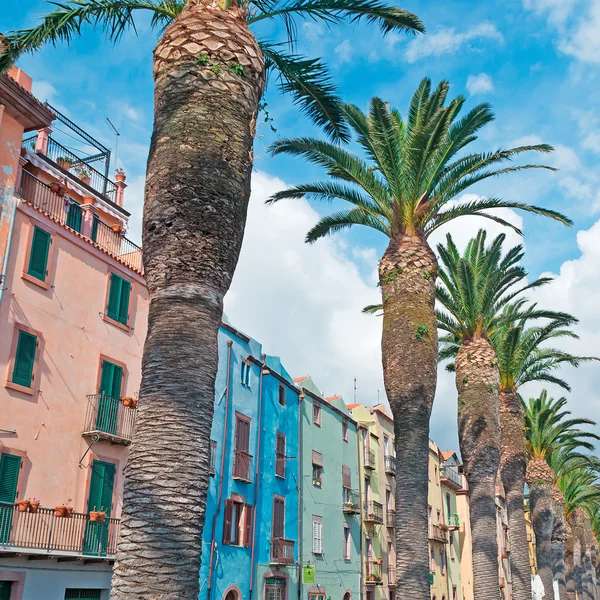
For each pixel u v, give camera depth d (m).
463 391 26.89
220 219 10.02
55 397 21.45
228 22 11.00
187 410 9.08
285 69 14.87
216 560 27.38
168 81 10.58
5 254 20.34
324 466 39.84
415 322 19.39
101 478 22.70
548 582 41.75
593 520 90.38
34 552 19.33
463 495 67.12
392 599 47.31
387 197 21.08
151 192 10.16
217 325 9.88
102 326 23.97
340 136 16.05
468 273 27.02
